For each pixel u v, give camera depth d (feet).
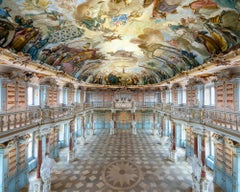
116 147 67.97
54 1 23.82
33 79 46.80
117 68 80.79
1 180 31.04
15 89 38.27
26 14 26.40
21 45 31.99
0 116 25.94
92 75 85.20
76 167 48.96
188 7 26.13
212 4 24.07
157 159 55.26
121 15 29.17
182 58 48.26
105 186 38.55
